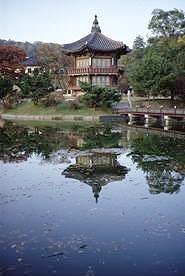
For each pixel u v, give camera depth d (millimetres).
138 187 18516
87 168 22984
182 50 67312
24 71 86000
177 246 11672
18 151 29156
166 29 81500
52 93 68438
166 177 20594
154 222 13703
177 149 30094
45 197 16656
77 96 68562
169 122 49656
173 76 59625
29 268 10234
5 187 18297
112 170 22406
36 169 22625
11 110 67312
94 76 71312
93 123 54625
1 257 10844
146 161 25188
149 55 71062
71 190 17891
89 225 13359
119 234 12578
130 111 55344
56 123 54469
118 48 68812
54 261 10641
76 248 11469
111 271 10141
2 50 85250
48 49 96000
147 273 10055
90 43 68875
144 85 62438
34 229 12914
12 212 14602
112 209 15117
